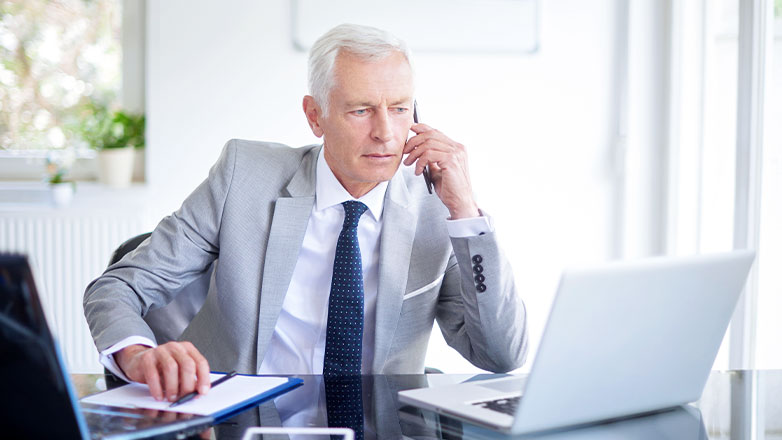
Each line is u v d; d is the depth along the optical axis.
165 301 1.70
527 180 3.45
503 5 3.36
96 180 3.58
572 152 3.46
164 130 3.35
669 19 3.29
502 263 1.53
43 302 0.85
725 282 1.14
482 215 1.55
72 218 3.34
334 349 1.60
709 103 2.93
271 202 1.67
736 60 2.68
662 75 3.33
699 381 1.19
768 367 2.41
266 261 1.62
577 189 3.47
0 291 0.84
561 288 0.99
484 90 3.41
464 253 1.53
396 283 1.61
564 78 3.43
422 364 1.70
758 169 2.47
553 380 1.04
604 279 1.02
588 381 1.07
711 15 2.90
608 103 3.44
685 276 1.09
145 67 3.56
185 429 1.08
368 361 1.65
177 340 1.76
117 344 1.33
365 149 1.54
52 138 3.62
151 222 3.39
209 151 3.37
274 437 1.04
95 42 3.61
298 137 3.38
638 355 1.10
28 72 3.60
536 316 3.49
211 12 3.31
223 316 1.65
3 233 3.33
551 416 1.06
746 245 2.50
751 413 1.17
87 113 3.62
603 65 3.43
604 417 1.11
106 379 1.34
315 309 1.66
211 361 1.68
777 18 2.37
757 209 2.47
